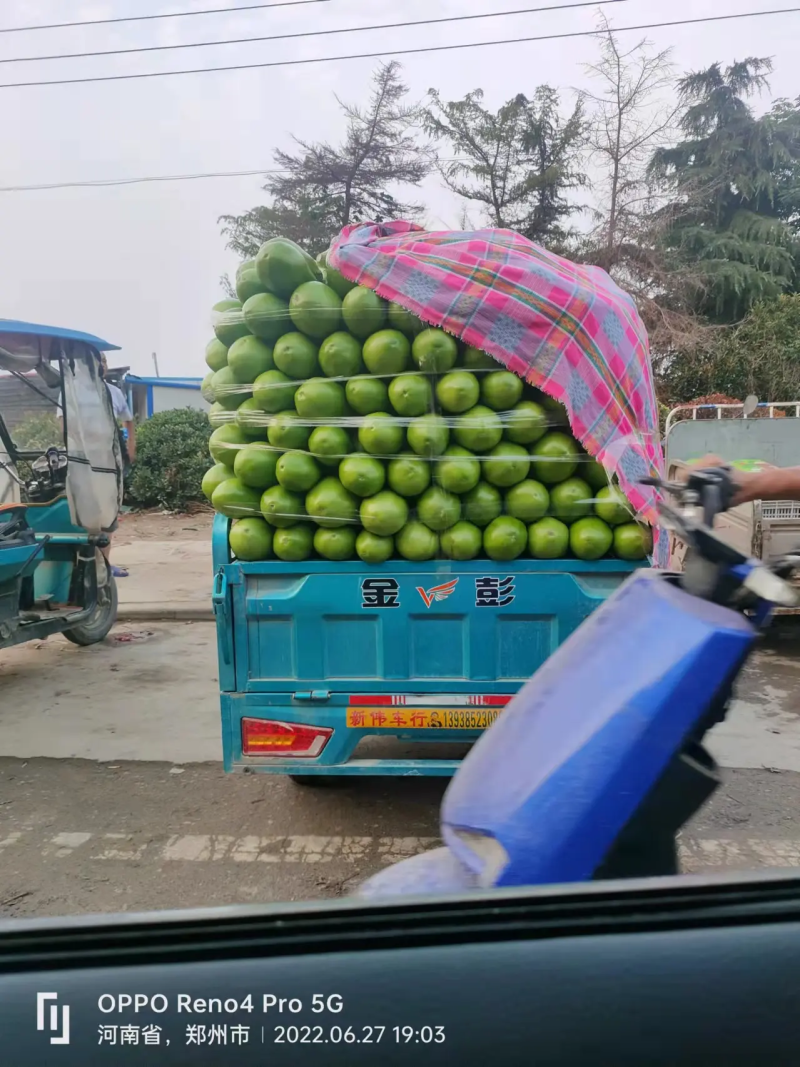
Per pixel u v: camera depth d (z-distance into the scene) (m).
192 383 20.95
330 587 3.09
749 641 1.36
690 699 1.35
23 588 5.96
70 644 6.87
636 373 3.11
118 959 1.06
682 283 15.97
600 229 16.39
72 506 6.15
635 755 1.35
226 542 3.17
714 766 1.41
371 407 2.93
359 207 19.88
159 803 3.85
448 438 2.96
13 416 6.21
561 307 2.87
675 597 1.54
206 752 4.47
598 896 1.09
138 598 8.18
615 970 1.03
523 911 1.08
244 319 3.02
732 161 19.05
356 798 3.88
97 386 6.48
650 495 2.92
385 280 2.83
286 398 2.97
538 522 3.02
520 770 1.48
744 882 1.10
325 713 3.18
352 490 2.95
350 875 3.21
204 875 3.21
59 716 5.08
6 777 4.15
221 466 3.20
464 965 1.03
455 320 2.83
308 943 1.06
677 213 16.91
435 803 3.83
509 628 3.08
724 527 6.12
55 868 3.26
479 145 17.92
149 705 5.29
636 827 1.35
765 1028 1.00
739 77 18.83
